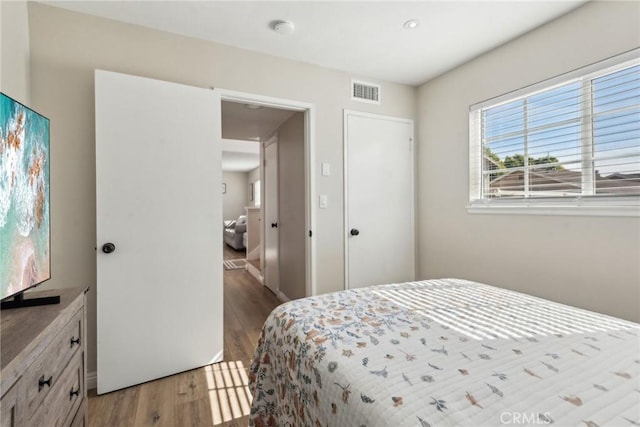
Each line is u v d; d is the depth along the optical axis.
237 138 4.43
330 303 1.41
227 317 3.00
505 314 1.24
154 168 1.89
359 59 2.53
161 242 1.92
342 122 2.74
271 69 2.42
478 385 0.76
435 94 2.92
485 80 2.46
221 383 1.87
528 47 2.16
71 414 1.06
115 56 1.93
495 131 2.47
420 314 1.26
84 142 1.84
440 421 0.64
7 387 0.64
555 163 2.07
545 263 2.10
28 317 0.92
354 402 0.77
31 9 1.73
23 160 1.00
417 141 3.14
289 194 3.36
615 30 1.73
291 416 1.08
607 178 1.82
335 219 2.73
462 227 2.70
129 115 1.82
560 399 0.70
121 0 1.76
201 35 2.14
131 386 1.82
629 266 1.70
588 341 0.99
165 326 1.93
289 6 1.84
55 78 1.78
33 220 1.06
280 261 3.68
